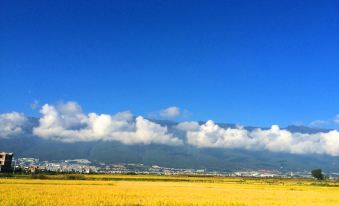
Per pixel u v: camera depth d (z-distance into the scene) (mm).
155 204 49188
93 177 160125
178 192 76125
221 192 80562
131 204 48719
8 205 43281
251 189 99312
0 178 120625
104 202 49312
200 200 56094
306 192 89938
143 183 121938
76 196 56750
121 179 154250
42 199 50594
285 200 62469
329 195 78000
